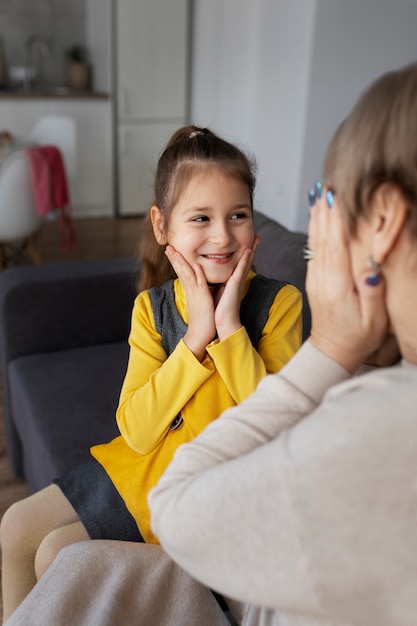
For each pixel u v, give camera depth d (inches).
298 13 136.5
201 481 21.1
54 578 31.1
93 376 67.3
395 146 18.7
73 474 45.1
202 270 38.1
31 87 208.8
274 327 41.1
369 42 137.3
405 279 19.9
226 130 184.4
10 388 70.7
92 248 175.8
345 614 18.6
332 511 17.7
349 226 20.7
